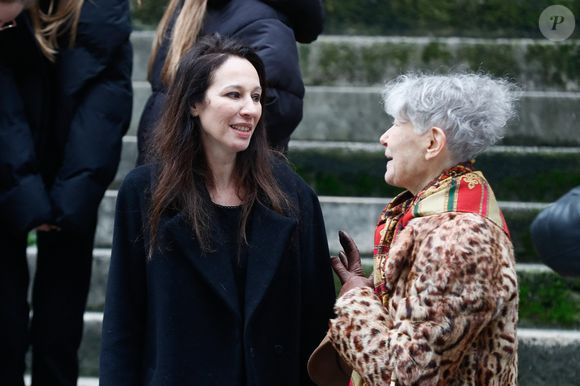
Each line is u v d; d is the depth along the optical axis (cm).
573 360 871
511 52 1187
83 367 934
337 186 1071
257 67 569
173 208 555
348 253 572
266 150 575
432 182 515
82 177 773
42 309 810
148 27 1267
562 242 594
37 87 781
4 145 757
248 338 549
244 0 725
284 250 559
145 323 571
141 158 732
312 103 1133
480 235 477
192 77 555
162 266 551
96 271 976
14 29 757
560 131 1117
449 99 506
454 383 489
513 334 487
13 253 777
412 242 497
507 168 1063
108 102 793
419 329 471
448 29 1266
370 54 1189
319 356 549
